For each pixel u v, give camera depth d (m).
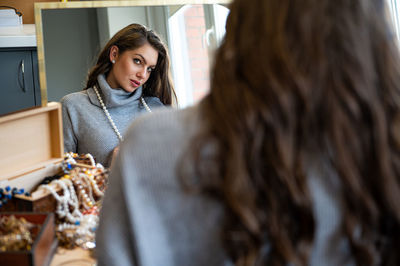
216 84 0.50
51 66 1.64
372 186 0.47
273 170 0.46
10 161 1.03
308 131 0.46
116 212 0.56
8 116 0.99
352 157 0.46
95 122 1.65
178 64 1.76
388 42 0.48
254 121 0.46
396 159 0.47
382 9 0.49
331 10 0.47
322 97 0.46
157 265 0.53
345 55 0.46
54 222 0.96
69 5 1.64
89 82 1.69
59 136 1.13
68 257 0.94
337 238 0.49
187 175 0.49
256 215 0.47
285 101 0.45
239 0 0.52
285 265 0.48
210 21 1.79
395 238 0.49
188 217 0.51
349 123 0.46
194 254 0.53
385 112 0.47
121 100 1.67
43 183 1.05
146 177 0.51
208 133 0.49
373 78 0.47
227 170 0.47
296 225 0.48
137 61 1.64
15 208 0.98
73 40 1.65
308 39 0.46
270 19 0.48
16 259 0.77
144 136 0.51
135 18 1.70
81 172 1.12
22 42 2.58
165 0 1.72
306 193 0.46
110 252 0.56
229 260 0.52
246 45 0.49
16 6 2.99
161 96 1.76
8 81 2.64
